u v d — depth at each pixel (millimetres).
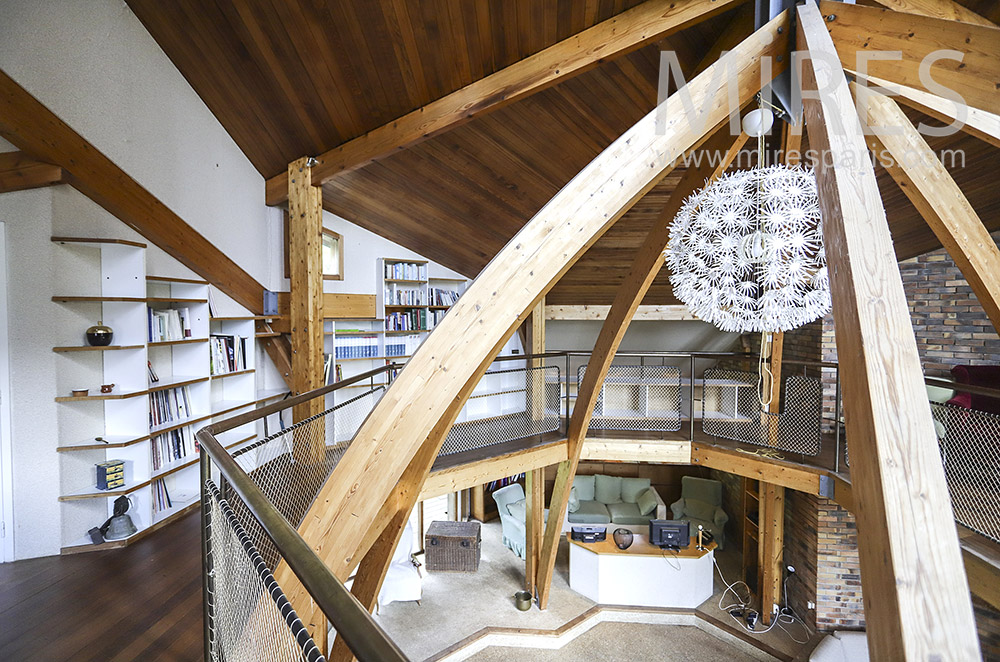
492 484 9492
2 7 2842
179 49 3967
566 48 3578
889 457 1300
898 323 1472
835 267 1701
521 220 5902
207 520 1811
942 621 1088
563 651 5809
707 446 5945
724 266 2551
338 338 6297
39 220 3230
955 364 5270
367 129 4461
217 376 4633
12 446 3166
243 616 1261
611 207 2387
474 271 7629
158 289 4289
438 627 6016
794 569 6254
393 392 2232
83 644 2332
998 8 2881
